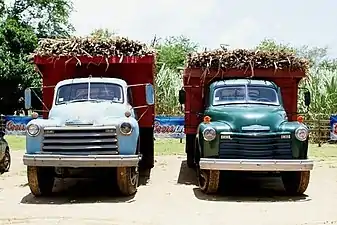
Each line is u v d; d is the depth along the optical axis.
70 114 10.63
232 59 12.91
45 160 10.20
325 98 26.73
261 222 8.78
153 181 13.13
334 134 23.91
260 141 10.63
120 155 10.25
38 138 10.37
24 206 10.14
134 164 10.27
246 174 11.94
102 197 11.03
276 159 10.58
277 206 10.16
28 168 10.56
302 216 9.26
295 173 11.07
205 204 10.30
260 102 11.97
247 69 12.91
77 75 12.95
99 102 11.31
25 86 30.30
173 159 17.97
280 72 12.97
